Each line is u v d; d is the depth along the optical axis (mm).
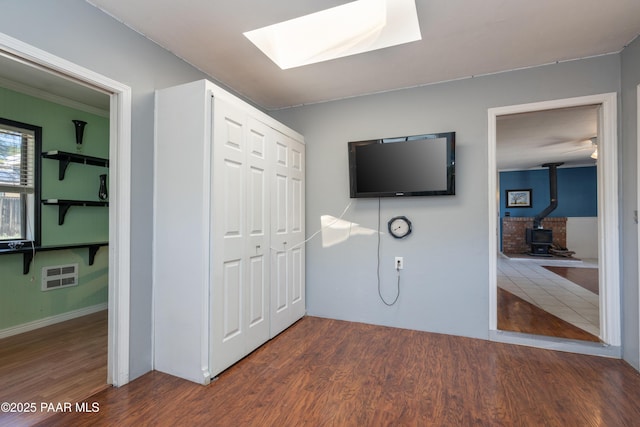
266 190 2637
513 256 7613
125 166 1994
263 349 2531
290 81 2844
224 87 2920
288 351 2496
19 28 1518
